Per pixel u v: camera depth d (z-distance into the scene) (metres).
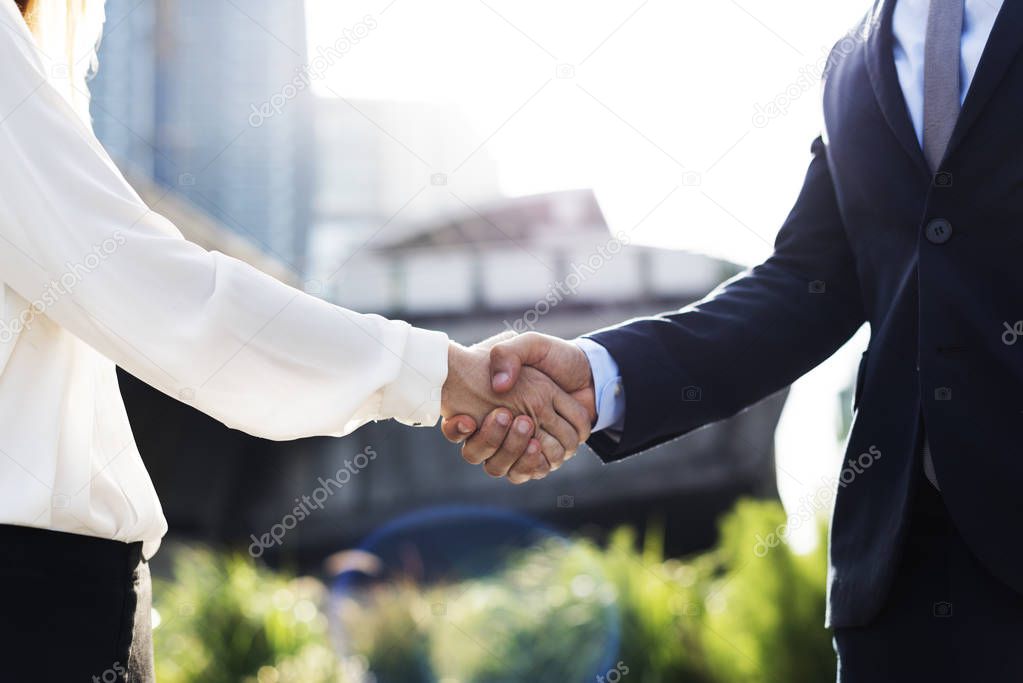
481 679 4.62
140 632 1.37
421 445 8.61
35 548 1.23
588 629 4.57
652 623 4.44
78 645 1.24
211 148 8.26
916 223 1.48
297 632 4.27
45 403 1.31
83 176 1.40
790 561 4.39
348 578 7.34
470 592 5.07
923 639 1.42
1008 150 1.40
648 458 8.44
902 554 1.43
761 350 1.99
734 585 4.53
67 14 1.53
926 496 1.44
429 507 8.47
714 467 8.34
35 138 1.37
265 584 4.53
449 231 9.24
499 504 8.30
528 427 2.14
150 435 8.35
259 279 1.55
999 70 1.41
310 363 1.59
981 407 1.38
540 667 4.55
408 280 9.17
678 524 8.36
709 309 2.08
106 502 1.33
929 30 1.52
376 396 1.73
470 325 9.16
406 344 1.73
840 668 1.54
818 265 1.97
